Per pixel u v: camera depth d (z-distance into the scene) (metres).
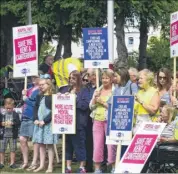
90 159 14.95
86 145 14.89
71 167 15.66
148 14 39.22
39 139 15.00
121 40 39.44
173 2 39.97
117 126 11.84
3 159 16.16
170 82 14.16
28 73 15.75
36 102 15.18
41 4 40.84
